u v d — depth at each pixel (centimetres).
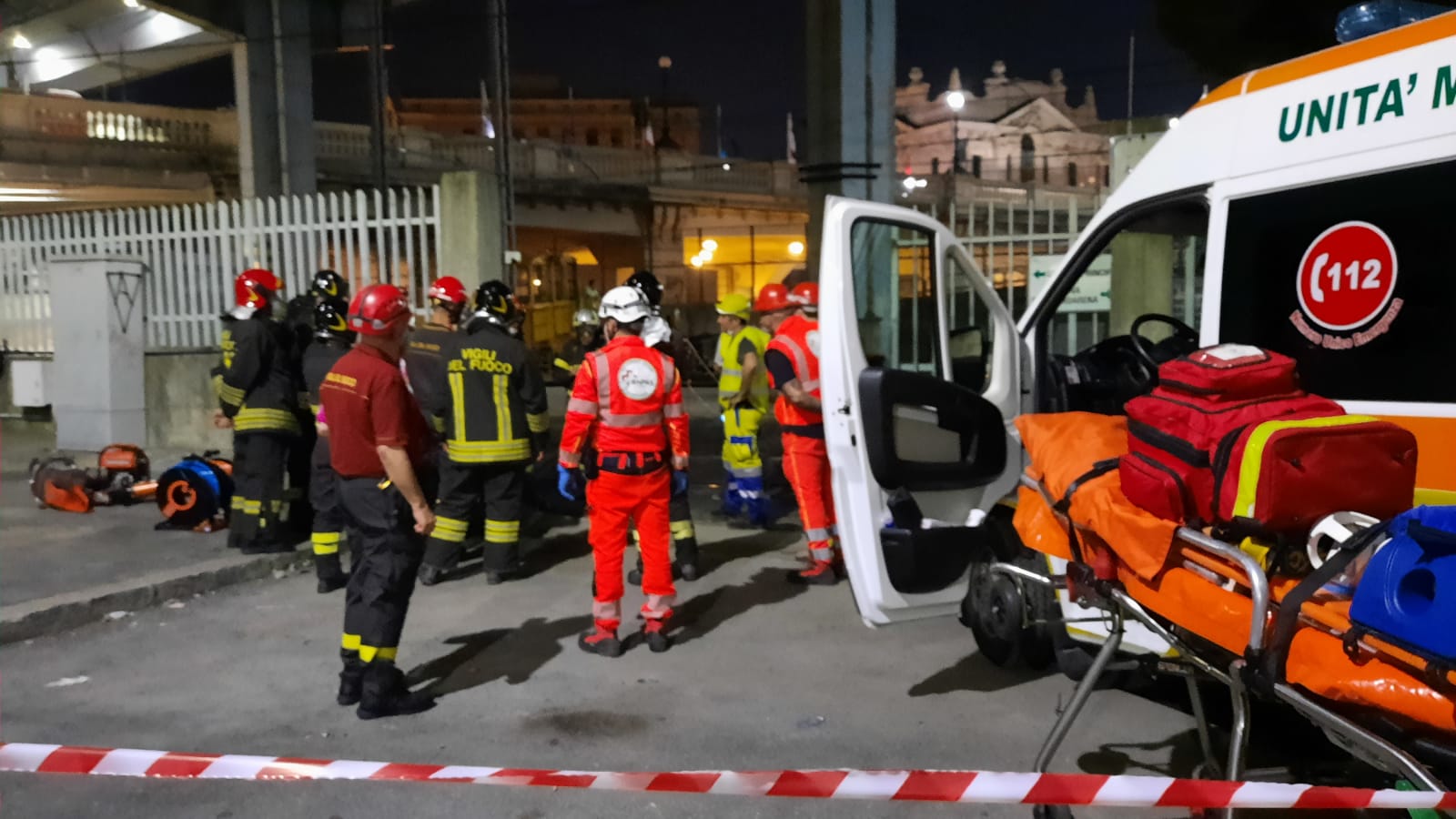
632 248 3881
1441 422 307
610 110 5688
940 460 439
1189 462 265
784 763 372
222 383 648
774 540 745
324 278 632
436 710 427
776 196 3909
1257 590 233
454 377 609
